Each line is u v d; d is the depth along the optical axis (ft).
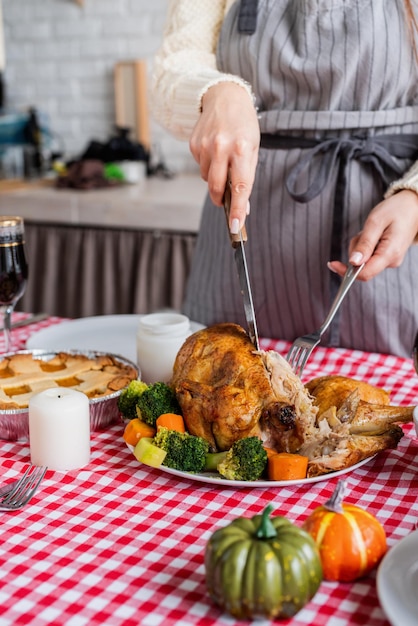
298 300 5.14
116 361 4.15
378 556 2.47
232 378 3.25
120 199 9.55
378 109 4.79
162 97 4.84
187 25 5.19
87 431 3.31
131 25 11.73
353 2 4.62
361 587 2.44
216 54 5.19
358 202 4.84
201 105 4.25
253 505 2.97
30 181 11.27
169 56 5.03
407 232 4.03
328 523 2.46
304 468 3.05
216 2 5.22
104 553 2.63
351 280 3.82
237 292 5.29
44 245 10.03
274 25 4.83
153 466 3.16
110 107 12.25
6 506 2.91
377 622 2.27
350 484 3.12
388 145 4.81
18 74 12.65
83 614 2.31
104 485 3.14
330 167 4.76
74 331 5.04
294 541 2.29
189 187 10.55
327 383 3.50
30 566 2.56
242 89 4.14
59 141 12.67
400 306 4.96
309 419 3.19
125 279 9.73
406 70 4.71
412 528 2.78
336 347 5.04
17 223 4.31
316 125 4.79
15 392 3.80
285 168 4.93
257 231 5.10
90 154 11.32
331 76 4.71
